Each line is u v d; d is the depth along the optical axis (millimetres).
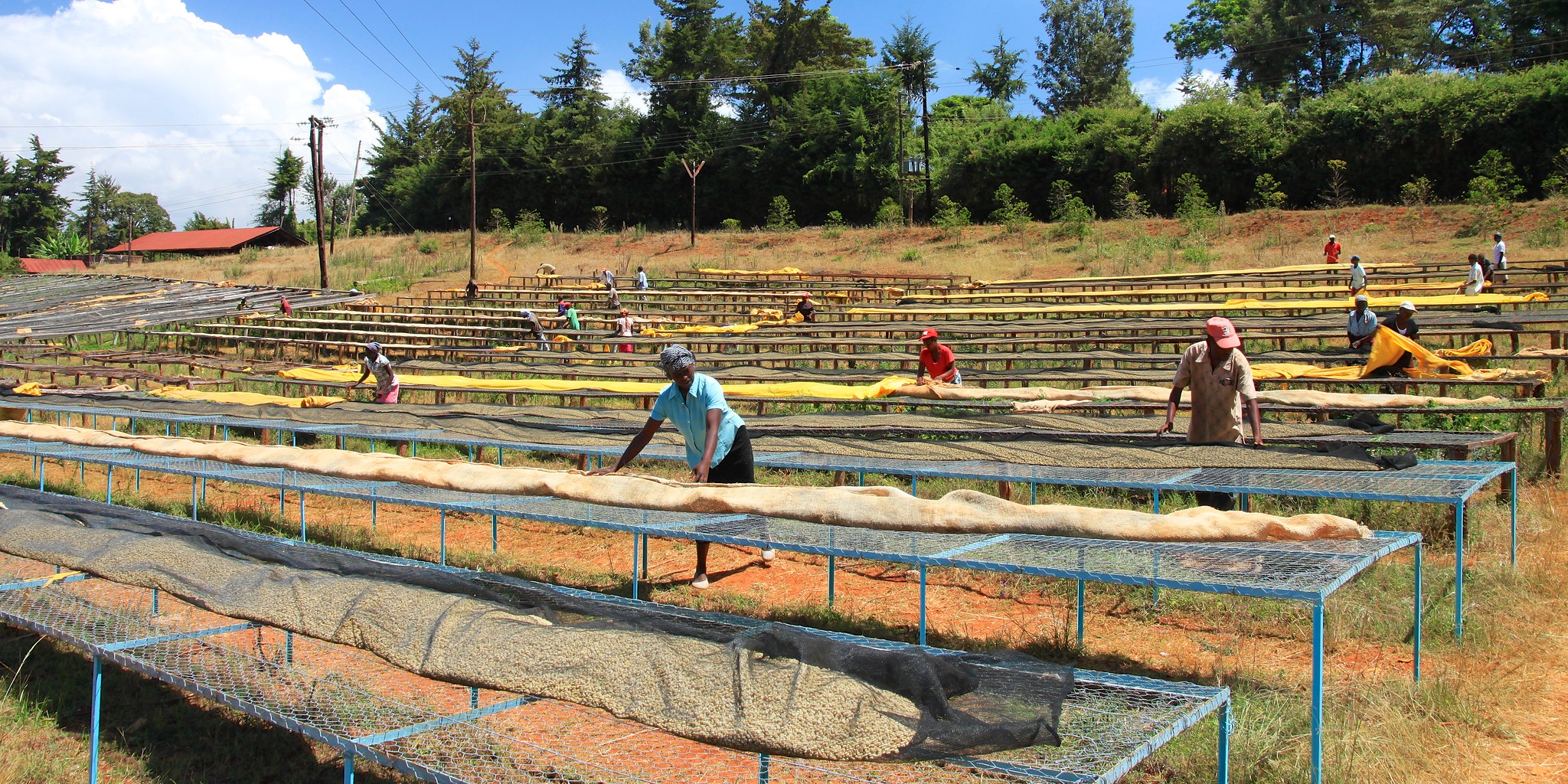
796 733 3312
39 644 6215
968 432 9109
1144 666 5309
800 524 5855
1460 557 5438
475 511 6609
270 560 5457
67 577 5773
